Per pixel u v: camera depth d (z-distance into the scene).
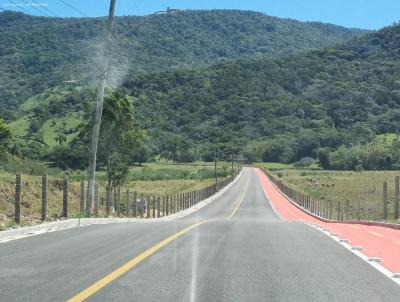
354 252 15.22
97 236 18.36
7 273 11.23
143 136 51.78
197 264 12.52
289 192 89.31
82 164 75.75
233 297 9.32
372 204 59.97
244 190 106.44
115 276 10.94
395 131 175.88
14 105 106.19
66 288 9.80
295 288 10.16
